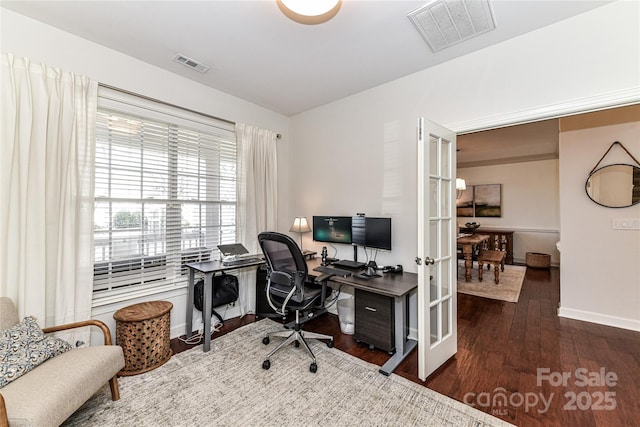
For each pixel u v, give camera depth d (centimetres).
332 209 350
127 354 214
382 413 173
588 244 311
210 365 226
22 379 143
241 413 173
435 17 194
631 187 289
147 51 239
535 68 208
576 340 265
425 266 203
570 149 320
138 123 256
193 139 297
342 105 338
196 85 295
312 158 372
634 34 175
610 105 182
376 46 229
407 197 282
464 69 241
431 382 204
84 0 180
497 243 644
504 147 549
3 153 180
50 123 200
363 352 249
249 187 338
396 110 288
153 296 264
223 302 293
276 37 219
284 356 241
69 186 209
